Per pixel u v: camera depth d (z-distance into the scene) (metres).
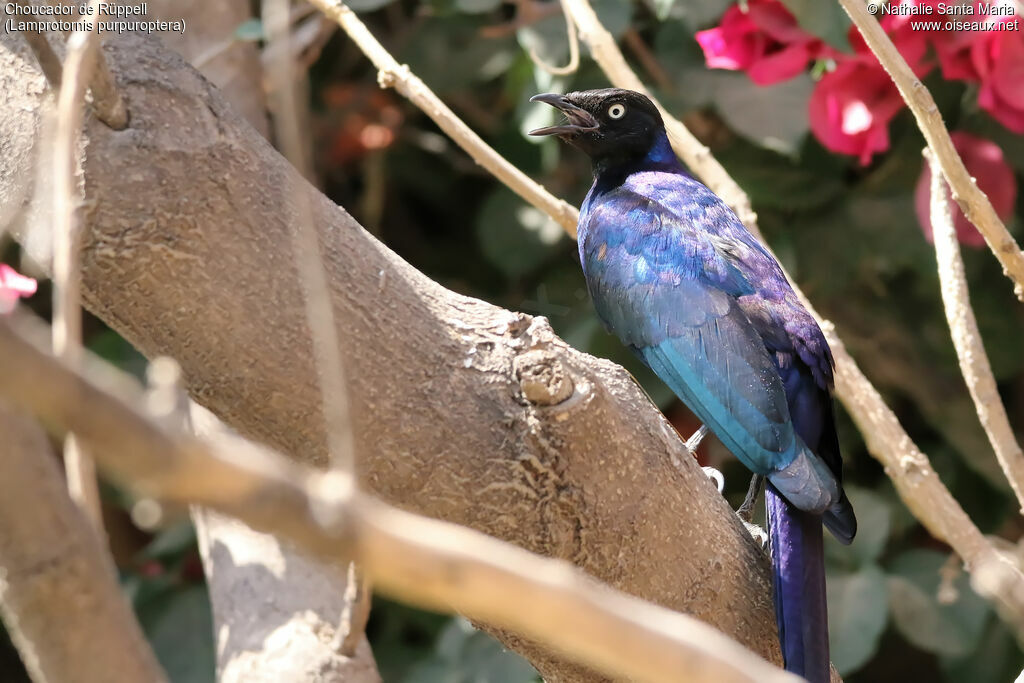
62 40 4.86
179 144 4.57
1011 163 9.24
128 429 1.77
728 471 10.42
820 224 10.02
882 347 10.47
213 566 7.18
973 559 6.46
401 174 12.34
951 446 10.66
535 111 10.07
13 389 1.75
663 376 7.26
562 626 1.91
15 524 2.79
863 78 8.05
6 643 11.81
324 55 12.01
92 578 2.85
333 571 6.94
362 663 6.52
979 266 10.27
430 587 1.89
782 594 5.65
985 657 9.82
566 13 7.88
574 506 4.93
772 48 8.38
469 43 10.59
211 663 9.63
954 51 8.03
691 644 1.93
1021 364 10.31
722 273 7.29
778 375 6.83
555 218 6.87
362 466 4.75
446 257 12.31
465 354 4.82
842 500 6.41
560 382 4.76
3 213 4.77
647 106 8.98
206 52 8.73
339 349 4.64
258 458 1.89
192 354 4.62
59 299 3.12
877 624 8.76
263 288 4.59
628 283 7.53
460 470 4.80
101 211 4.47
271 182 4.68
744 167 10.04
